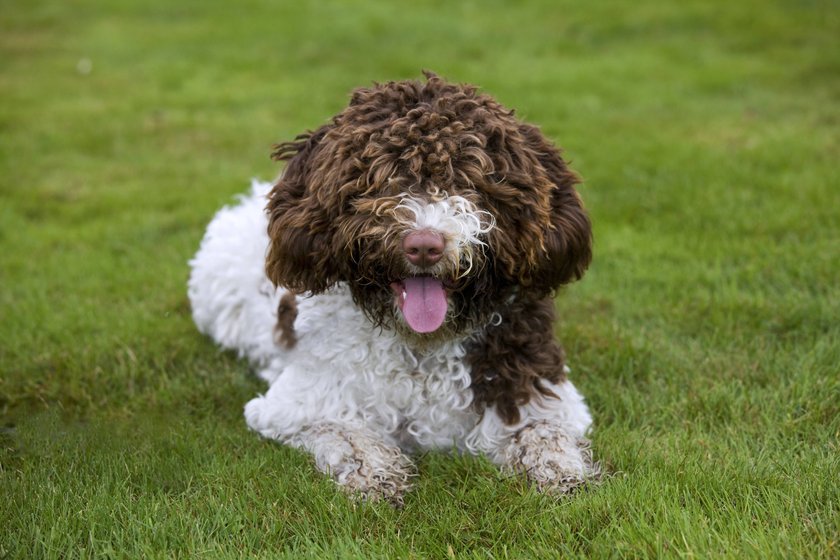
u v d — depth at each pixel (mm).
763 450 4617
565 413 4816
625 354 5887
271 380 5590
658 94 12633
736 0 18062
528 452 4559
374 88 4652
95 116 12492
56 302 7004
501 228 4344
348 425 4828
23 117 12375
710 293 6809
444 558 3859
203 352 6363
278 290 5516
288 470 4508
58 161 10758
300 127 11766
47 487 4328
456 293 4504
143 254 8023
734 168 9227
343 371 4836
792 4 17438
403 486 4457
